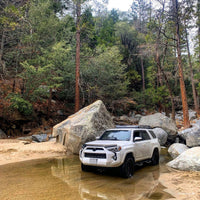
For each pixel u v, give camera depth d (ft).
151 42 71.26
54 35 66.08
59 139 38.19
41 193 14.83
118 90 78.38
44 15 62.28
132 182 17.95
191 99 119.24
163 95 81.61
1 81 59.21
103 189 15.89
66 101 81.66
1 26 49.06
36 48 60.23
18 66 59.82
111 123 38.37
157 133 43.50
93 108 38.22
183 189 15.85
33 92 53.88
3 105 54.60
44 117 64.90
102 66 72.43
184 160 23.56
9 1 39.09
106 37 112.78
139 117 91.50
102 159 18.88
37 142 42.78
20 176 19.69
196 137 35.24
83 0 64.54
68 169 22.97
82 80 70.18
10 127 53.16
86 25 70.64
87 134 33.17
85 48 79.00
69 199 13.66
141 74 123.75
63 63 62.54
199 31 79.20
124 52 111.34
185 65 106.63
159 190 15.69
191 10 60.08
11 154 30.68
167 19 63.05
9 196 14.17
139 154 22.38
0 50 53.47
